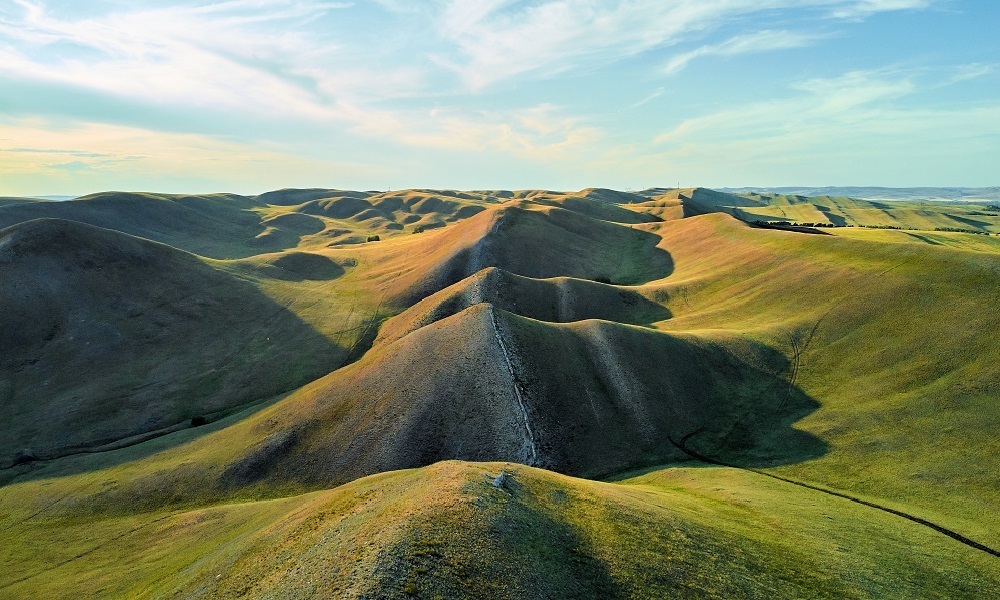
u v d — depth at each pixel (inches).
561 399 1942.7
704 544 958.4
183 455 2129.7
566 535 906.7
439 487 973.2
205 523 1528.1
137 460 2165.4
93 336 3233.3
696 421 1924.2
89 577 1328.7
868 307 2265.0
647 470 1662.2
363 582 685.9
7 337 3078.2
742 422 1877.5
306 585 728.3
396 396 2015.3
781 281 2874.0
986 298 1974.7
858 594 880.9
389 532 802.8
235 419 2433.6
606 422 1910.7
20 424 2571.4
